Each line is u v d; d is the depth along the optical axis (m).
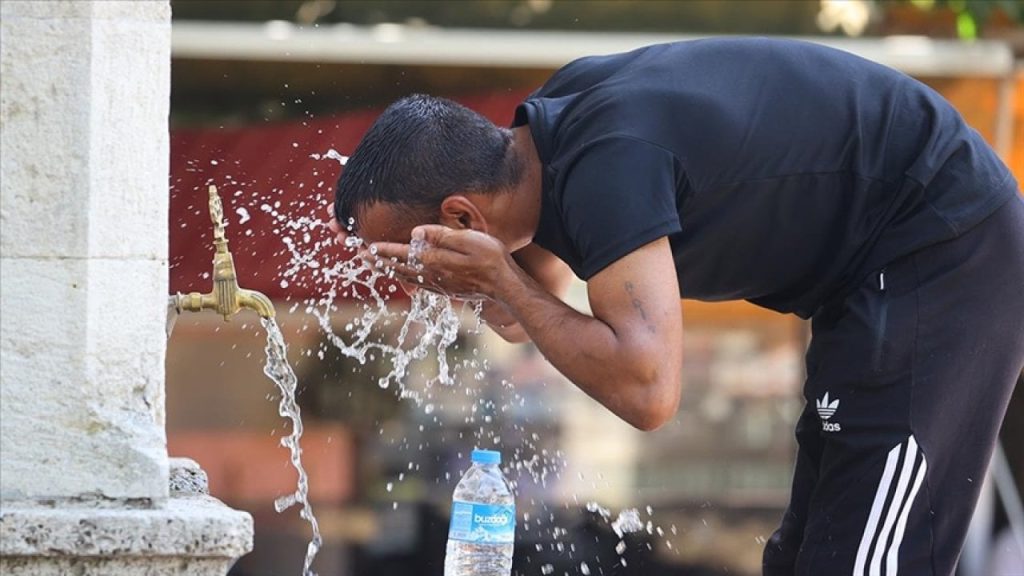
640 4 16.53
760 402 16.58
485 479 6.63
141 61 5.00
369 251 6.21
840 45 14.77
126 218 5.00
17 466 4.89
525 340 7.19
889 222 6.19
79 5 4.88
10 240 4.88
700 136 5.84
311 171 12.70
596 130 5.80
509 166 6.11
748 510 16.45
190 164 12.80
